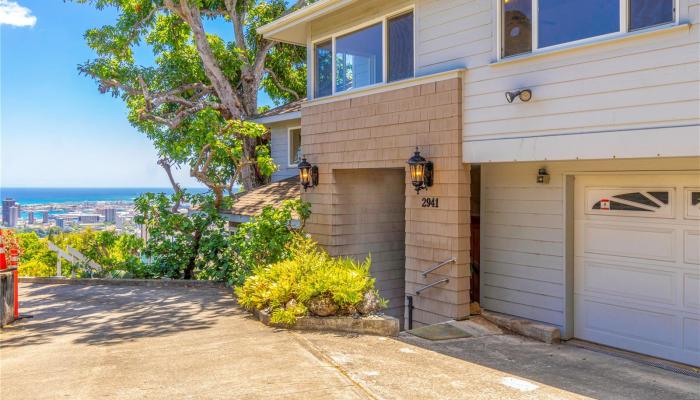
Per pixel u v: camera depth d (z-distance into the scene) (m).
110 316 7.44
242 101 17.83
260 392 3.90
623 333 6.55
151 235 11.27
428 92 7.52
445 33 7.36
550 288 7.22
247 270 9.48
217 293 9.45
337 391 3.94
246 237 9.95
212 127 12.31
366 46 8.74
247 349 5.23
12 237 7.57
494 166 7.97
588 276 6.93
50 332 6.48
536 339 6.86
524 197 7.56
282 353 5.06
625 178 6.51
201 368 4.57
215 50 17.19
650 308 6.29
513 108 6.48
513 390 4.25
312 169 9.84
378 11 8.42
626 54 5.43
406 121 7.89
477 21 6.92
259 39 18.33
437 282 7.43
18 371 4.68
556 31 6.06
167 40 18.41
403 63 8.07
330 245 9.59
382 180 10.41
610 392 4.57
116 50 17.08
